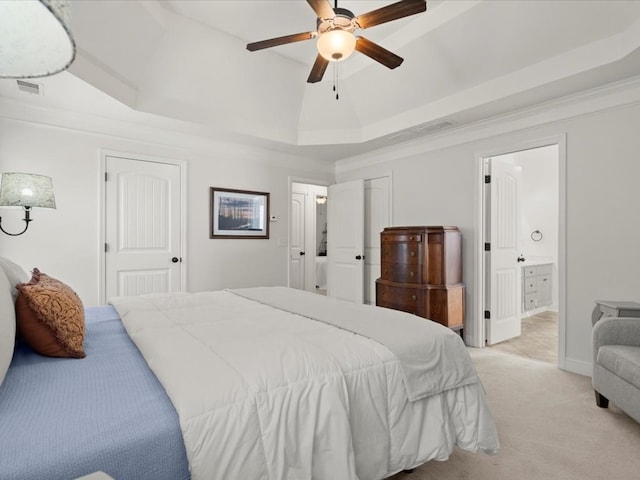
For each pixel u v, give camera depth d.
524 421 2.18
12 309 1.29
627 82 2.65
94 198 3.42
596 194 2.87
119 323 1.94
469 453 1.86
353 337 1.58
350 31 2.10
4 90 2.77
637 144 2.66
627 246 2.71
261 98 3.77
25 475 0.74
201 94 3.44
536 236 5.97
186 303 2.29
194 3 2.67
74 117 3.28
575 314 2.98
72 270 3.31
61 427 0.88
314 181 5.21
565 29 2.46
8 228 3.03
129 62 2.86
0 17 0.68
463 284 3.79
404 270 3.72
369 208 4.94
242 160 4.47
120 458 0.84
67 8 0.59
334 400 1.19
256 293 2.67
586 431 2.07
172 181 3.92
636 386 1.95
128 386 1.12
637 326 2.26
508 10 2.48
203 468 0.92
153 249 3.80
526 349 3.67
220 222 4.27
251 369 1.17
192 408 0.97
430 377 1.53
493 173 3.82
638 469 1.73
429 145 4.14
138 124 3.58
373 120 4.11
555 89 2.83
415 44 3.02
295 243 6.80
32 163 3.10
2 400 1.01
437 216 4.09
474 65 2.97
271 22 2.90
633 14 2.20
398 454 1.39
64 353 1.39
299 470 1.09
